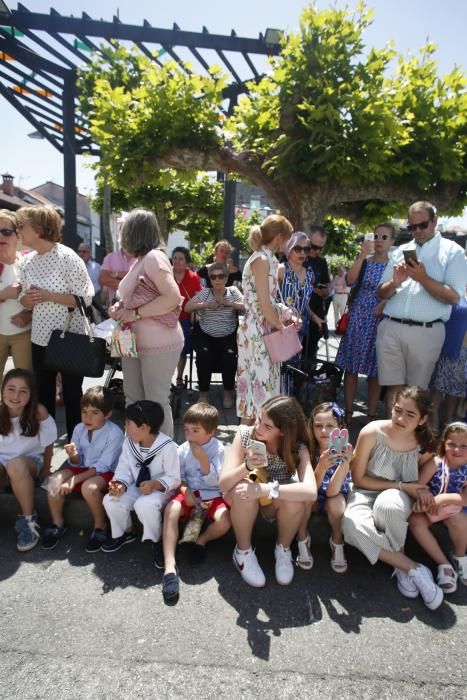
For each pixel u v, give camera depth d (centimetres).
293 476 270
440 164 505
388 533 247
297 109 464
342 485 276
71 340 296
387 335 354
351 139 448
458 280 333
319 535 284
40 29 500
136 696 175
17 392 279
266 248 309
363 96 443
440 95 507
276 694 179
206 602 229
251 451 241
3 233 322
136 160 489
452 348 379
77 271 313
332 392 375
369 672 192
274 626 215
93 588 236
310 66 448
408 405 256
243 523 247
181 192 1488
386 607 232
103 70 545
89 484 270
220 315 453
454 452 261
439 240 341
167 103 474
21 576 243
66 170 677
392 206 609
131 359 302
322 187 509
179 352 296
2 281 329
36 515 280
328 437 267
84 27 502
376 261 406
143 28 508
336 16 439
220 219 1602
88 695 174
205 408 278
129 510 265
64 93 641
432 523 264
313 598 236
